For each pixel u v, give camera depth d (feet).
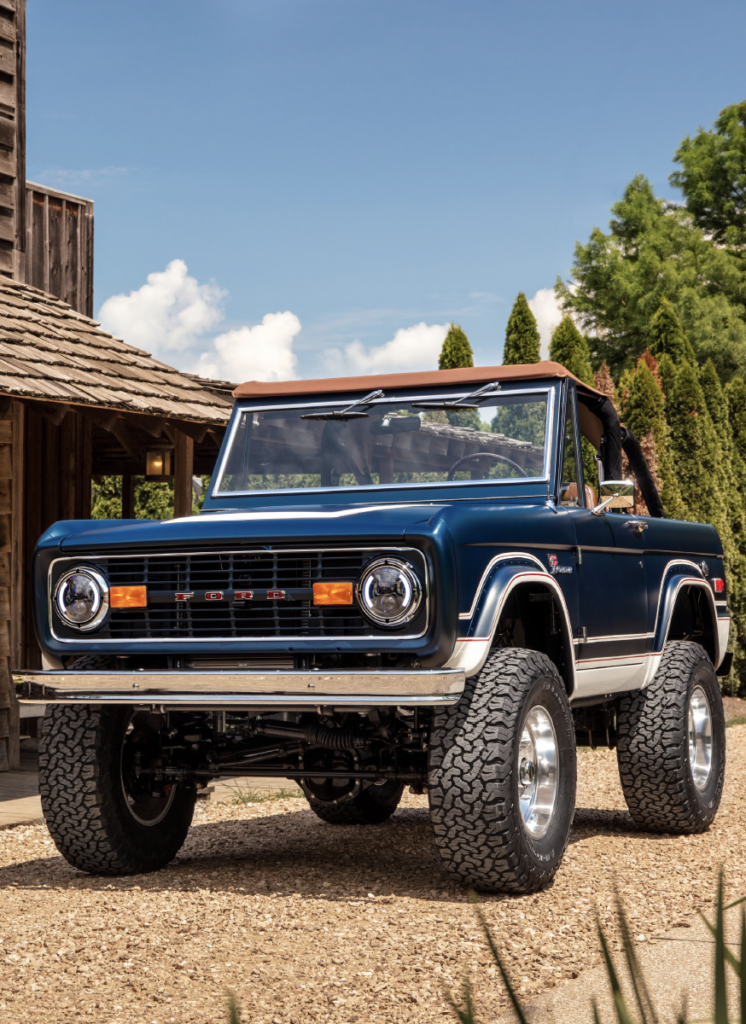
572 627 16.46
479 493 17.74
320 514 14.39
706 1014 9.56
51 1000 10.31
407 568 13.44
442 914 13.30
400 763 15.60
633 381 49.85
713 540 22.99
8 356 27.37
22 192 38.65
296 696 13.67
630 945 4.13
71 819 15.49
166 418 30.50
